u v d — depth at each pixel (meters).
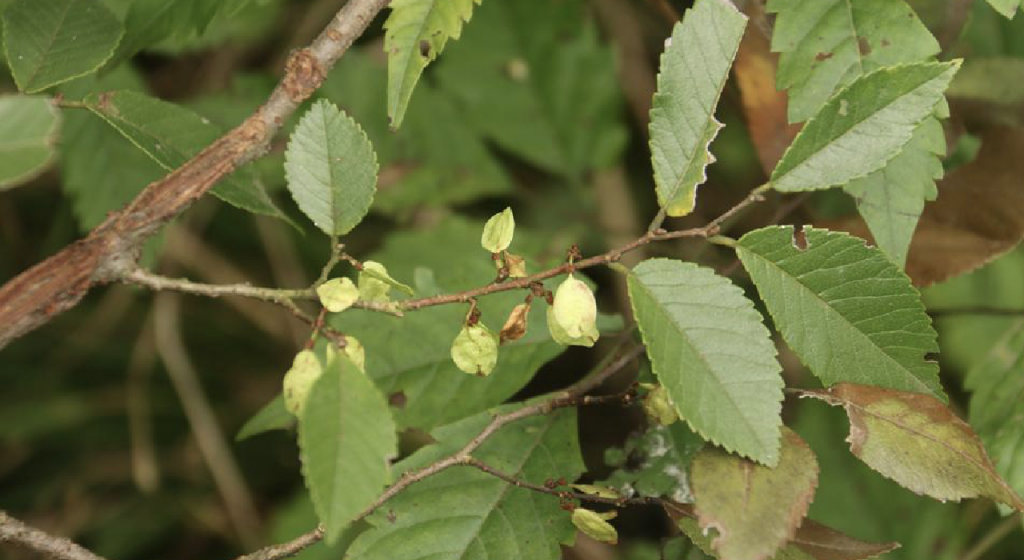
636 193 0.92
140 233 0.60
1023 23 0.68
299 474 0.92
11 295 0.59
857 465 0.74
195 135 0.64
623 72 0.91
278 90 0.62
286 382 0.58
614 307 0.88
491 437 0.64
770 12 0.63
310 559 0.74
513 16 0.86
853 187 0.62
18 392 0.92
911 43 0.62
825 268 0.60
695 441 0.63
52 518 0.90
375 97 0.87
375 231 0.93
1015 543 0.76
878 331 0.60
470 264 0.68
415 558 0.62
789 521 0.59
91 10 0.63
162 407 0.93
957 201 0.67
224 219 0.94
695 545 0.63
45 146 0.60
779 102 0.65
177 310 0.90
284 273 0.92
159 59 0.93
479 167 0.87
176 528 0.91
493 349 0.60
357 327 0.67
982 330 0.78
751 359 0.59
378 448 0.57
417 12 0.62
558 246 0.86
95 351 0.94
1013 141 0.66
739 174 0.87
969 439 0.60
